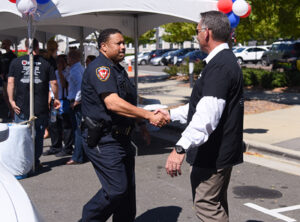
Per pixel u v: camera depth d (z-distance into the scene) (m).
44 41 13.75
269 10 11.71
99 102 3.13
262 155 6.60
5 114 10.86
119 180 3.15
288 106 10.89
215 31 2.65
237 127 2.69
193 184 2.82
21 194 2.13
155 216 4.16
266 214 4.23
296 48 21.91
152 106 5.58
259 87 15.30
